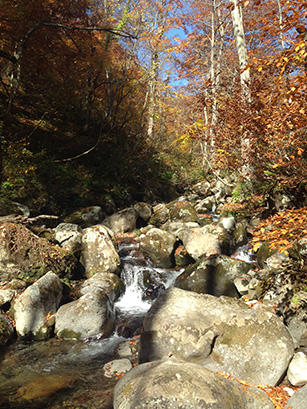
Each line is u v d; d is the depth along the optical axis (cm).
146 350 377
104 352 442
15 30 993
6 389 352
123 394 278
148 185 1370
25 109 1223
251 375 338
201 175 1684
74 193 1055
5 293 507
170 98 2095
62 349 447
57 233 686
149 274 698
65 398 337
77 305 492
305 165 549
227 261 594
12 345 449
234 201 1015
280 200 677
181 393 255
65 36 1220
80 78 1384
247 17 1249
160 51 1908
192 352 353
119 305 616
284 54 420
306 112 444
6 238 575
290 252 520
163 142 1852
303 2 363
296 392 293
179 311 396
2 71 1186
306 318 392
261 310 388
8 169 876
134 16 1698
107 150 1348
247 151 673
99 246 689
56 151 1159
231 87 846
